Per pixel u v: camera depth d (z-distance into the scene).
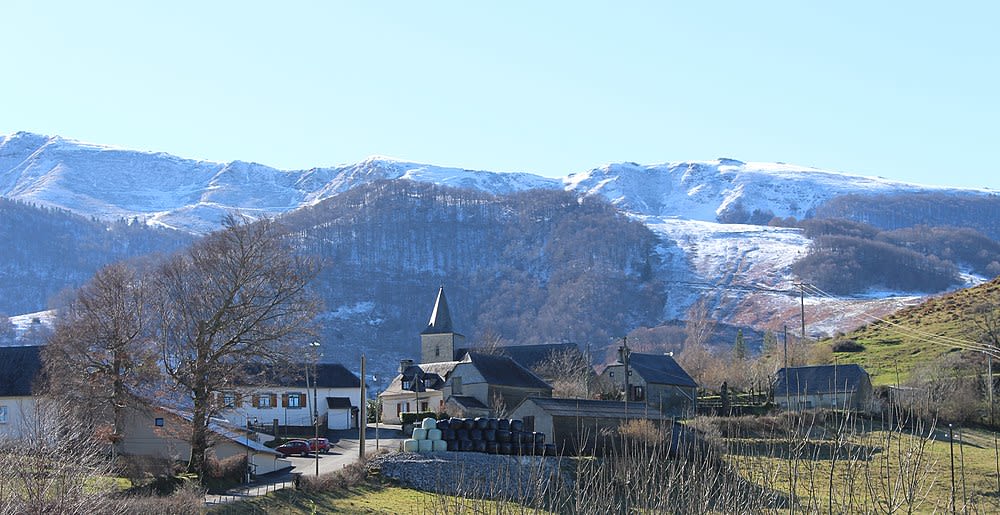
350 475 62.53
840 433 37.41
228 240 69.19
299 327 69.50
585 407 72.69
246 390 70.19
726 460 44.59
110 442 64.19
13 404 73.88
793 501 34.56
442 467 62.50
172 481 59.94
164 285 71.56
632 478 43.81
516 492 57.91
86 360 66.44
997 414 80.69
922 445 33.12
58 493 41.50
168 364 66.81
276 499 57.56
